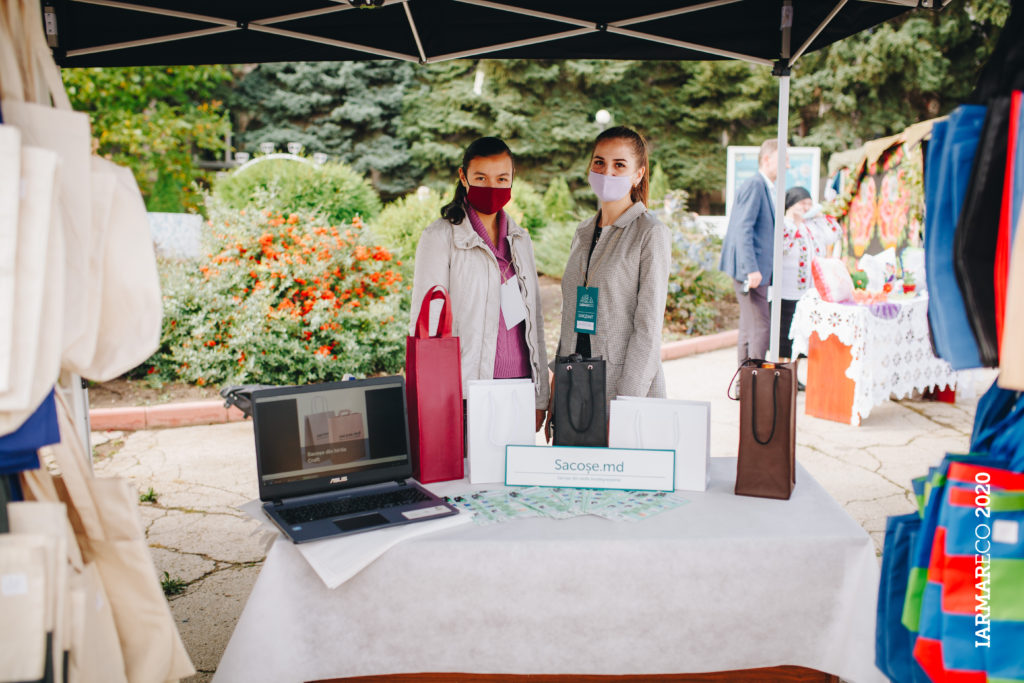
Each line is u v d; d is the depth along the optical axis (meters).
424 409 2.27
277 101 15.17
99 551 1.66
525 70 14.81
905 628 1.77
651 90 15.55
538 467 2.26
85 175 1.51
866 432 5.50
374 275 6.75
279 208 7.23
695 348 8.55
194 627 2.93
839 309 5.63
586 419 2.30
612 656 1.95
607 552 1.89
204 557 3.56
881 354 5.62
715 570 1.91
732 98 15.67
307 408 2.13
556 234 10.53
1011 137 1.37
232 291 6.39
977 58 15.23
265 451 2.07
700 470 2.22
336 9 3.40
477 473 2.30
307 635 1.90
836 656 1.94
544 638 1.93
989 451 1.61
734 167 10.61
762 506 2.11
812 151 10.38
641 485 2.22
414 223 8.97
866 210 7.38
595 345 2.82
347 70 15.03
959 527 1.47
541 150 15.02
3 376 1.26
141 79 11.96
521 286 2.91
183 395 6.07
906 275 6.32
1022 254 1.32
